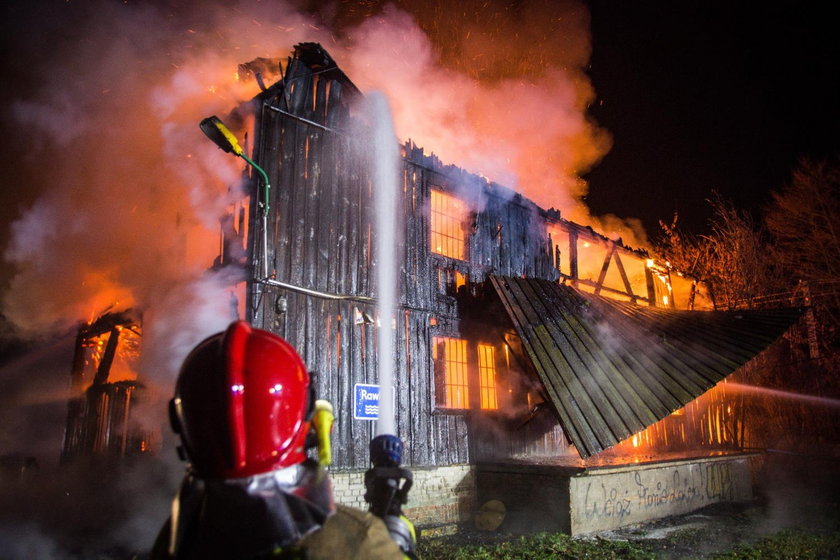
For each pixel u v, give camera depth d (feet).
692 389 36.83
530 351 33.76
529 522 32.73
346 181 32.30
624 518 34.76
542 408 35.40
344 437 29.07
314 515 5.16
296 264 28.94
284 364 5.49
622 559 26.32
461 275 38.45
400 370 32.73
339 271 30.81
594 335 38.40
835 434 62.69
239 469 4.95
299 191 29.84
